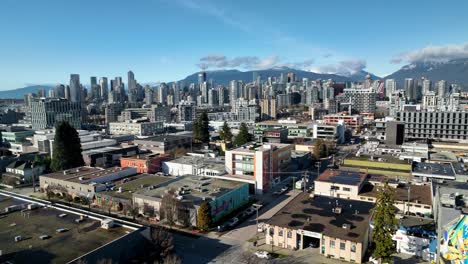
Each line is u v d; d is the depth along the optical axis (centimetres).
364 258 5700
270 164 10131
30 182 11050
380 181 8762
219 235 6744
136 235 5531
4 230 5628
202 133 16725
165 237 5859
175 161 11900
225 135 17412
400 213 7312
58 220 6088
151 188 8275
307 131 19512
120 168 10506
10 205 6900
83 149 13712
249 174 10081
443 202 6203
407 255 5850
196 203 7294
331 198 7725
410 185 8650
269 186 10081
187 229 7012
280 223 6341
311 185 10419
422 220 6588
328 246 5800
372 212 6769
